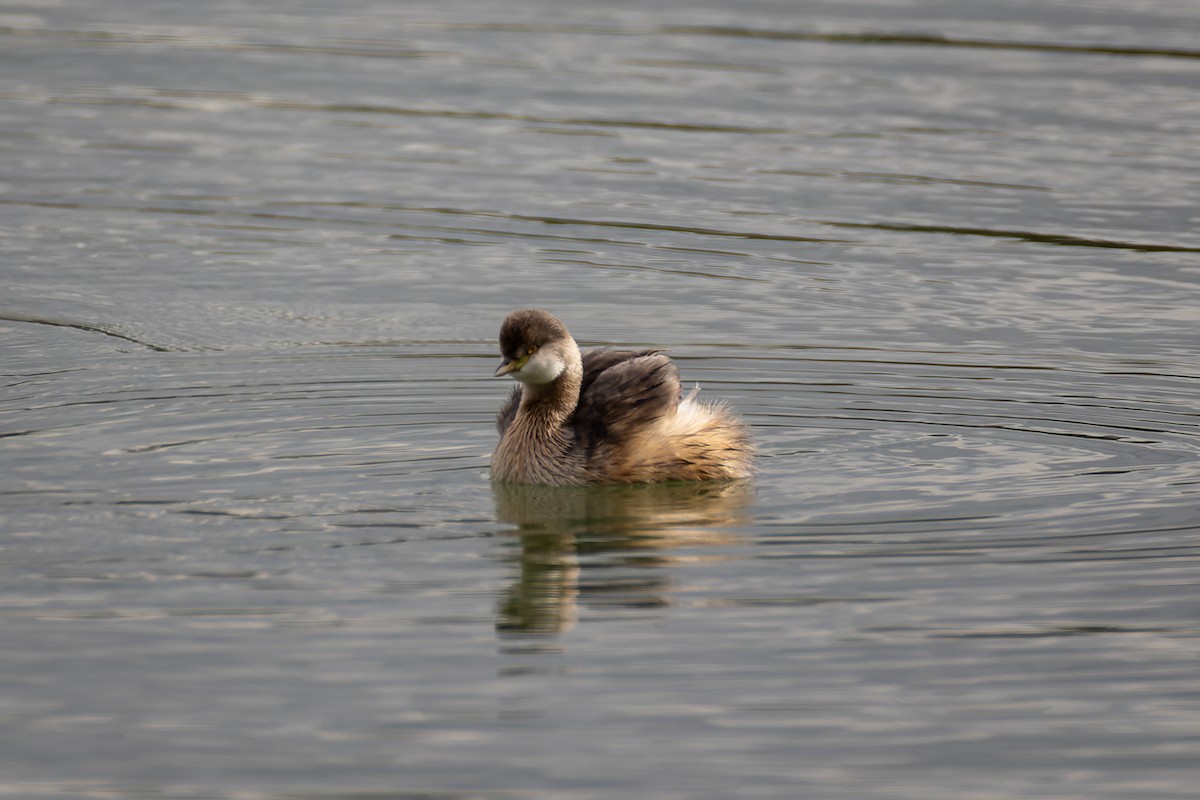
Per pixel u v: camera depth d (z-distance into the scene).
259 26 31.41
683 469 13.30
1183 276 19.42
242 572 11.16
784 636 10.30
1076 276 19.42
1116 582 11.11
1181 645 10.22
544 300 18.56
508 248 20.41
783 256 20.11
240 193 22.52
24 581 10.89
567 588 11.02
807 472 13.37
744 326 17.61
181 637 10.16
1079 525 12.12
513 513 12.48
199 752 8.86
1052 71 28.16
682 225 21.20
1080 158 23.72
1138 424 14.56
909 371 16.08
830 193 22.34
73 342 16.86
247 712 9.28
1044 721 9.33
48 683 9.57
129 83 27.52
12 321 17.58
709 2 33.66
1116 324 17.73
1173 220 21.36
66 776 8.63
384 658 9.94
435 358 16.45
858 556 11.56
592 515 12.52
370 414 14.69
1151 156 23.81
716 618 10.56
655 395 13.47
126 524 11.91
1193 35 30.66
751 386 15.62
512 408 13.95
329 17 32.25
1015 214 21.56
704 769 8.76
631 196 22.28
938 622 10.52
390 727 9.14
